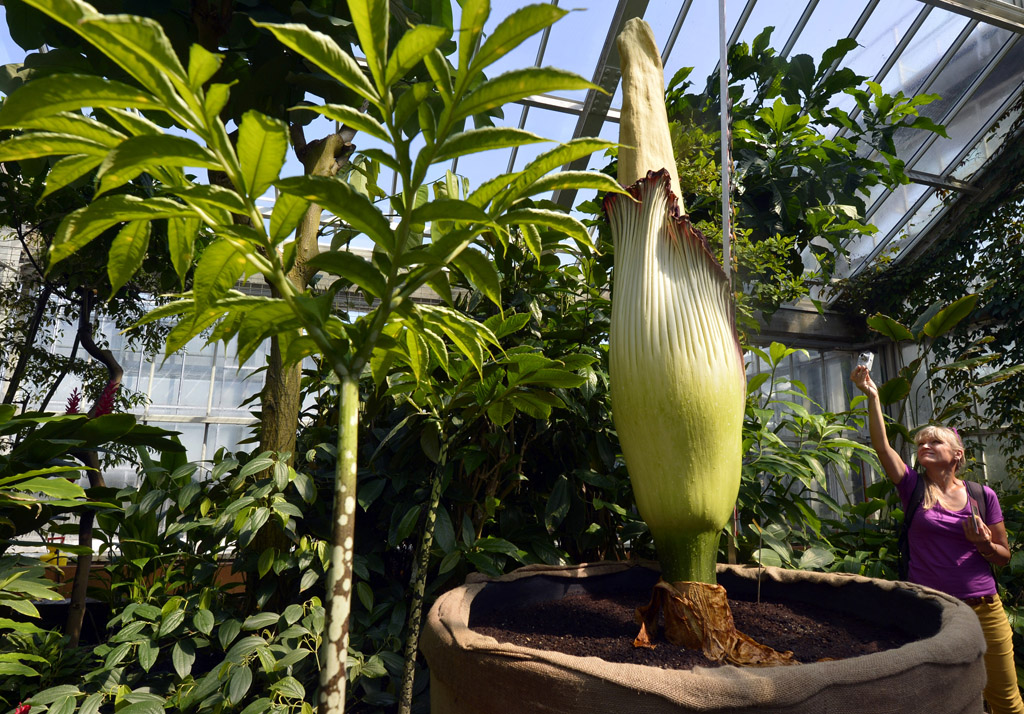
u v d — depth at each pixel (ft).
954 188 16.92
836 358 20.93
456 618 2.78
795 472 4.99
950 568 5.57
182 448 5.11
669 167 3.34
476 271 2.11
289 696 3.53
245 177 1.60
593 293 5.44
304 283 4.80
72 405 6.16
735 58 13.55
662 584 2.87
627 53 3.58
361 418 5.42
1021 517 9.20
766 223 12.71
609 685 2.03
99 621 5.86
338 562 1.59
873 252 19.57
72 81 1.31
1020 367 10.05
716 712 1.92
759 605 3.51
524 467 5.70
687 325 2.82
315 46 1.48
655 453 2.81
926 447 5.90
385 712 4.51
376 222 1.73
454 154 1.74
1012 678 5.35
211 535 4.90
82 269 8.48
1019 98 15.20
